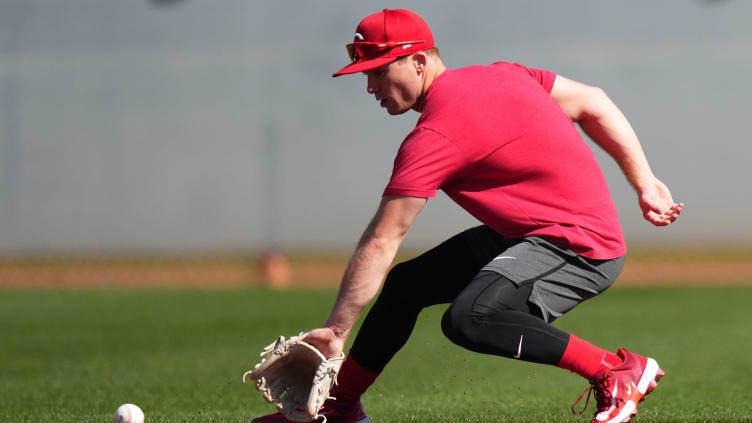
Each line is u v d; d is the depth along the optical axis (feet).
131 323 126.82
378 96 38.19
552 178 36.45
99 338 107.24
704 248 380.37
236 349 95.50
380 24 37.01
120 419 42.73
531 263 36.45
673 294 186.09
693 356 88.94
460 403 57.93
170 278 304.91
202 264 351.87
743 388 65.77
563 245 36.68
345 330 36.19
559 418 48.93
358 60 37.60
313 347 36.14
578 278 36.86
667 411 51.70
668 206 39.91
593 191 37.19
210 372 77.71
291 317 134.51
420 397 62.13
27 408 57.00
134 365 82.84
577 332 112.68
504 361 85.25
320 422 41.39
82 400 60.90
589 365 37.42
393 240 35.27
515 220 36.81
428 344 99.30
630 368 37.76
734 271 302.25
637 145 40.16
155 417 51.39
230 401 60.29
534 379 72.74
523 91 36.60
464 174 36.19
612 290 200.23
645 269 311.88
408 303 40.63
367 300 35.58
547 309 36.73
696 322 125.90
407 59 37.27
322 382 36.22
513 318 36.14
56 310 150.20
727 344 99.55
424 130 35.27
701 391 64.13
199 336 108.99
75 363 84.43
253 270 325.42
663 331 113.80
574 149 36.94
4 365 83.25
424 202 35.24
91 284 284.00
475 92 35.83
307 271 313.94
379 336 40.70
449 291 40.78
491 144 35.37
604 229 37.09
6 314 142.61
